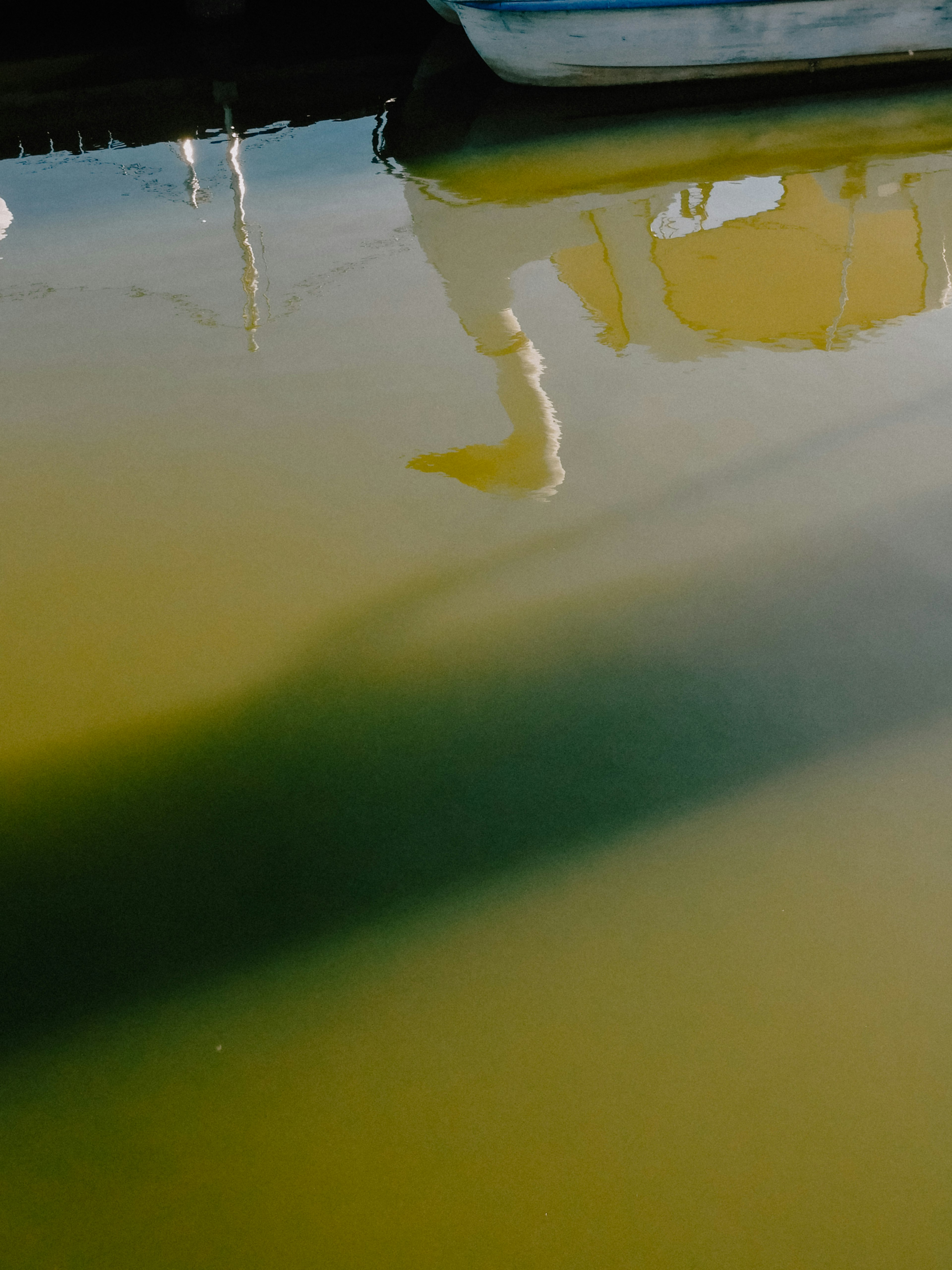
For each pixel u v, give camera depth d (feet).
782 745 9.64
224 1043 7.45
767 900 8.29
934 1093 6.89
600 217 23.63
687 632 11.02
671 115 32.68
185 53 45.47
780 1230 6.19
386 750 9.88
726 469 13.58
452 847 8.90
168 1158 6.75
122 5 55.36
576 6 32.63
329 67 41.93
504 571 12.11
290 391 16.25
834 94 33.83
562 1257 6.12
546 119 33.06
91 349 18.03
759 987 7.64
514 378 16.21
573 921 8.23
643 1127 6.79
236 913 8.40
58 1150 6.82
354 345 17.74
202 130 33.83
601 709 10.18
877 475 13.19
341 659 10.93
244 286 20.57
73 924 8.36
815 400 14.97
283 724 10.21
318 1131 6.88
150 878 8.72
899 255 20.30
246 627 11.44
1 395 16.43
